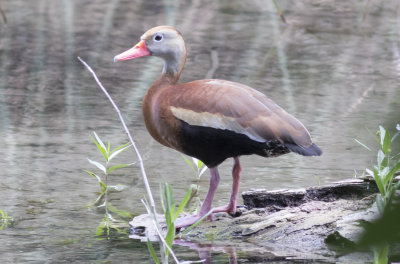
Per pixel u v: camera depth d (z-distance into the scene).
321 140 12.70
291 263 6.79
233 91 8.43
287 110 14.94
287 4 27.59
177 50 9.64
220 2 28.27
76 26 24.03
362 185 8.88
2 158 11.55
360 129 13.40
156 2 27.91
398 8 26.38
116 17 25.45
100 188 10.08
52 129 13.55
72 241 7.60
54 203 9.26
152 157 11.87
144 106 9.27
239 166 8.75
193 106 8.49
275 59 20.22
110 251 7.23
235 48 21.47
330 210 8.36
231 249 7.43
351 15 25.89
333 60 20.12
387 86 17.11
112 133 13.33
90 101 15.88
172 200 6.55
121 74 18.47
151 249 6.22
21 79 17.88
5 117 14.44
